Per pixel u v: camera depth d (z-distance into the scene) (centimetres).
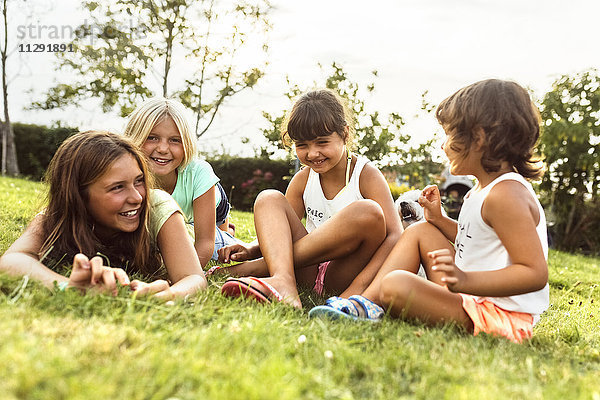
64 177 211
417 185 1141
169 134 280
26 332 136
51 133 1424
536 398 132
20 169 1455
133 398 113
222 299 203
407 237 226
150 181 237
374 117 1123
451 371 145
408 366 146
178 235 224
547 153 1173
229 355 139
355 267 248
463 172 214
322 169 271
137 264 226
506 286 183
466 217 207
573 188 1166
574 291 458
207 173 296
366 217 231
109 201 209
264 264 267
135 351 133
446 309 198
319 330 175
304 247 240
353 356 149
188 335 149
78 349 128
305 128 262
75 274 176
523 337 198
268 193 251
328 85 1117
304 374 131
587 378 154
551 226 1191
